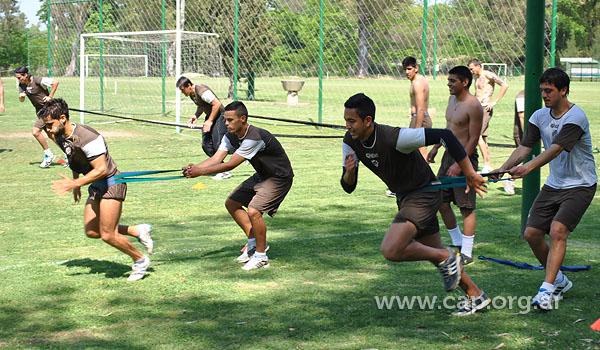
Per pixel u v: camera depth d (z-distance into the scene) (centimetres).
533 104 773
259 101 2886
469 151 748
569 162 569
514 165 596
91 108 2616
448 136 511
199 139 1816
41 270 684
